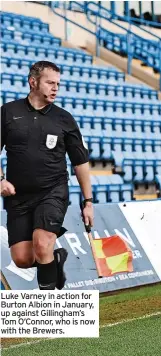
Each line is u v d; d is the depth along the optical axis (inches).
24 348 256.2
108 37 926.4
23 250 219.1
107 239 400.5
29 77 215.8
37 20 873.5
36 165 213.8
